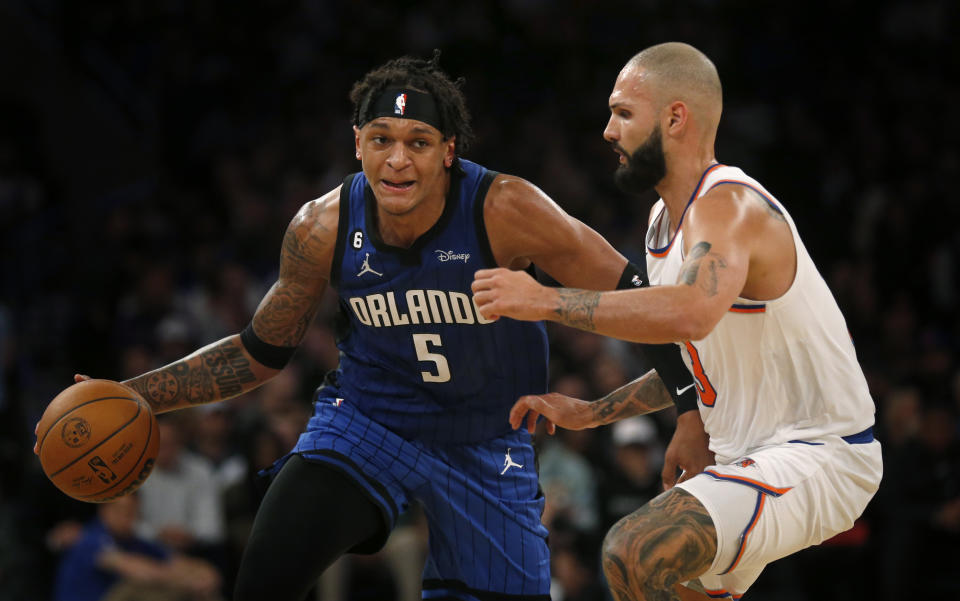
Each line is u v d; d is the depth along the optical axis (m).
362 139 6.75
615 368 16.62
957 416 16.92
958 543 15.45
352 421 7.34
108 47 27.73
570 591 14.19
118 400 7.07
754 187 6.45
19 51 26.31
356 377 7.42
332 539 6.90
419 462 7.27
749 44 27.41
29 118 24.84
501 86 25.91
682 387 7.18
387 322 7.08
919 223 22.39
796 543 6.57
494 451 7.43
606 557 6.36
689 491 6.43
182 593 13.78
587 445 15.59
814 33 27.67
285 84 26.52
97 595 13.52
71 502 14.92
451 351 7.08
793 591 15.32
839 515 6.65
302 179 23.30
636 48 26.72
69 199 25.77
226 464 14.83
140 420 7.09
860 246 22.97
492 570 7.37
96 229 23.70
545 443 15.24
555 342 17.81
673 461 7.25
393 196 6.66
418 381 7.21
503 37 26.81
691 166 6.66
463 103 6.92
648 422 16.75
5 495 15.59
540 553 7.54
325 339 17.39
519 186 7.00
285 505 6.95
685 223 6.31
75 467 6.89
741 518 6.33
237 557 14.15
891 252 22.17
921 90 26.64
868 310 21.05
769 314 6.46
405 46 26.59
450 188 6.97
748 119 25.75
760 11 27.83
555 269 7.14
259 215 22.67
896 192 23.38
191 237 22.67
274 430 14.21
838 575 15.48
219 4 27.80
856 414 6.64
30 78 26.39
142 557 13.83
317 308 7.56
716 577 7.23
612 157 24.20
